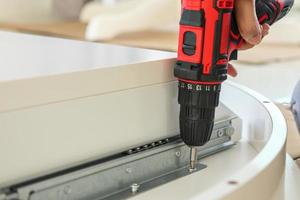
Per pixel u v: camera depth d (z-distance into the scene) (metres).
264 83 1.29
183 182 0.40
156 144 0.42
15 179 0.32
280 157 0.38
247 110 0.54
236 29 0.40
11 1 2.44
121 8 2.28
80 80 0.35
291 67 1.62
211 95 0.39
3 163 0.31
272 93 1.14
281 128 0.44
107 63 0.38
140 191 0.38
